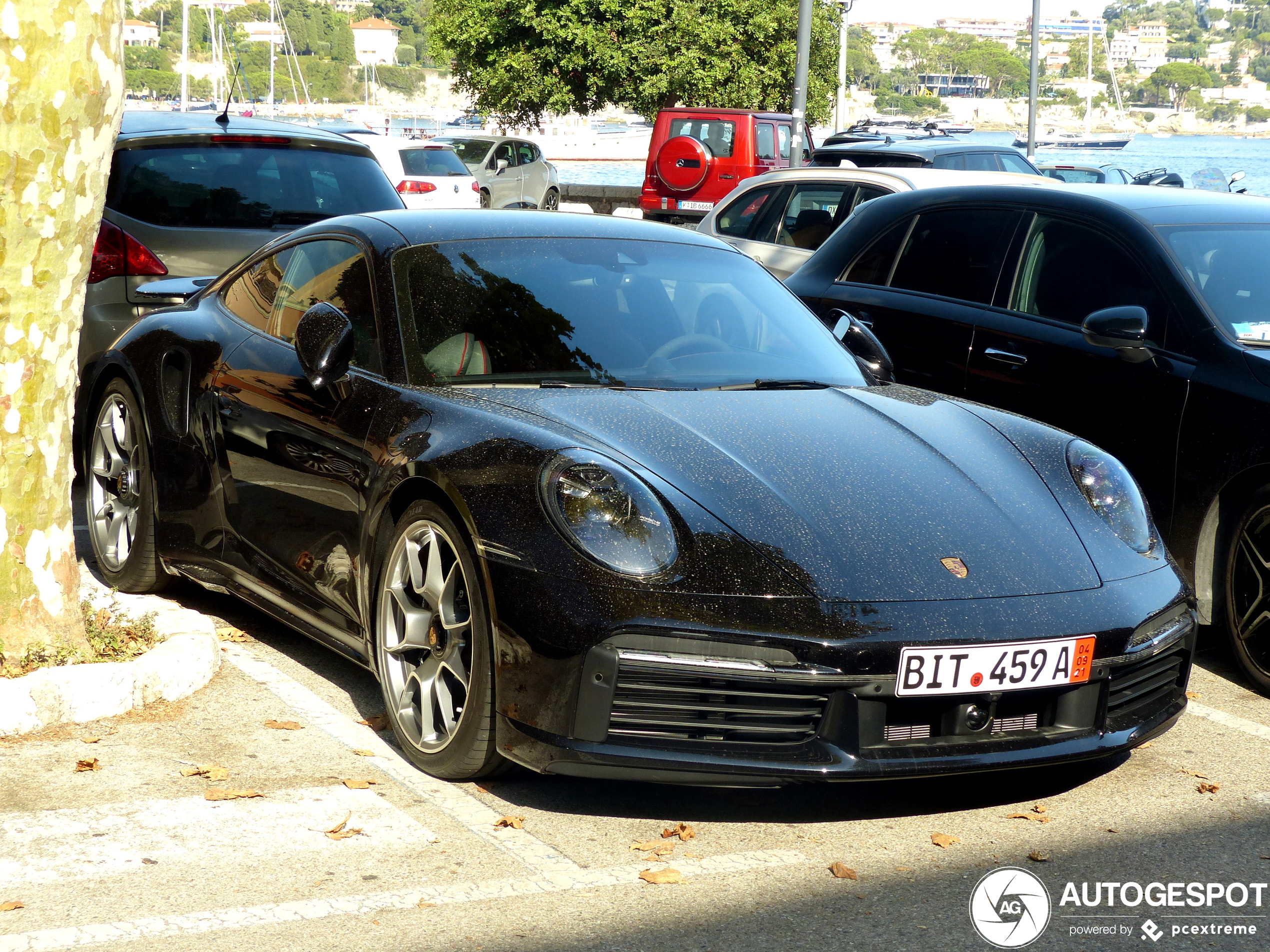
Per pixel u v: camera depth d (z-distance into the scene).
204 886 2.85
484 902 2.83
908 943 2.72
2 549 3.76
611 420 3.55
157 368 4.73
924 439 3.79
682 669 3.01
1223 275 5.06
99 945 2.60
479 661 3.26
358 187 6.63
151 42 184.62
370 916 2.75
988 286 5.65
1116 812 3.45
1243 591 4.54
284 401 4.12
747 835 3.22
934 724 3.18
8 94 3.43
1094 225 5.39
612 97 29.70
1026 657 3.16
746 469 3.40
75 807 3.21
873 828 3.29
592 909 2.82
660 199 20.48
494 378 3.85
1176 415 4.76
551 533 3.14
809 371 4.25
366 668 3.82
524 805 3.33
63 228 3.61
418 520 3.49
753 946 2.68
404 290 4.03
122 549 4.98
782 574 3.11
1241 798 3.57
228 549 4.45
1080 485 3.71
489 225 4.44
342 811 3.24
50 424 3.77
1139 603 3.38
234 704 3.94
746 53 30.19
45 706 3.67
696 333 4.23
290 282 4.50
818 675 3.02
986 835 3.27
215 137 6.29
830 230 8.41
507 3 29.31
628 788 3.47
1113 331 4.82
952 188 6.09
